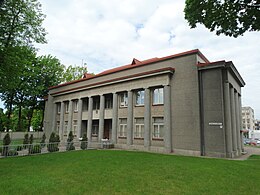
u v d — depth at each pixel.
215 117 17.52
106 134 28.20
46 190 6.83
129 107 23.44
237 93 23.58
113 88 25.62
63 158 13.83
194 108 18.52
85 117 29.48
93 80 28.91
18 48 21.72
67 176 8.73
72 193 6.55
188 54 19.78
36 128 53.78
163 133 20.53
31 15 22.83
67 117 32.72
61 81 46.09
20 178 8.37
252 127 107.56
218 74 18.02
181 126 19.08
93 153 16.44
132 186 7.40
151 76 21.78
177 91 19.94
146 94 22.05
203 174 9.33
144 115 21.91
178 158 14.04
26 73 37.56
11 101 41.03
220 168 10.80
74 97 31.00
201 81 18.80
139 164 11.39
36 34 24.23
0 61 19.89
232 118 19.55
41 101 44.03
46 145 18.56
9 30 21.05
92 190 6.89
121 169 10.10
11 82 21.91
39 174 9.13
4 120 40.78
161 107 21.05
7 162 12.36
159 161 12.41
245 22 8.50
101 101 26.80
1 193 6.46
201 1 8.99
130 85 23.78
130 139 22.72
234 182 8.23
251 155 20.20
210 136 17.52
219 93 17.67
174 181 8.09
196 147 17.83
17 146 16.61
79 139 27.31
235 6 8.45
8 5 20.08
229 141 17.11
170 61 21.00
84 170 9.87
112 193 6.63
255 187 7.68
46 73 43.03
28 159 13.53
